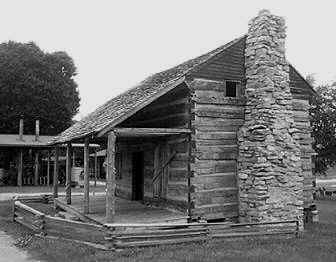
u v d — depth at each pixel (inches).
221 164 507.8
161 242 405.1
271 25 524.4
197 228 423.5
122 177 728.3
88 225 416.2
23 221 561.3
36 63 1670.8
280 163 503.8
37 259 380.2
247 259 362.3
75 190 1153.4
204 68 506.0
